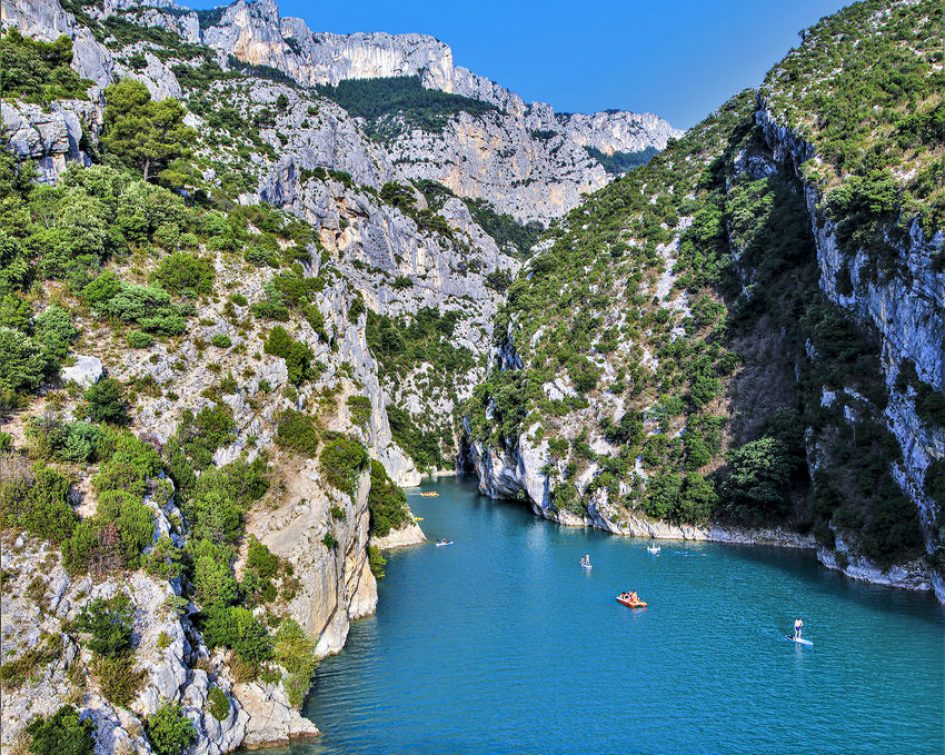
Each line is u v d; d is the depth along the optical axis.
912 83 88.00
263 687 36.25
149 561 32.12
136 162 69.06
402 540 81.44
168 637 30.81
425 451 153.12
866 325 72.50
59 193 53.41
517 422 107.88
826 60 115.75
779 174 107.00
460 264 198.62
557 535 86.94
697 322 99.69
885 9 126.25
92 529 30.91
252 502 46.44
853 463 67.88
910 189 67.75
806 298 86.56
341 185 166.00
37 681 26.41
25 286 46.00
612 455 93.56
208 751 30.88
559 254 136.88
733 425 85.50
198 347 49.78
